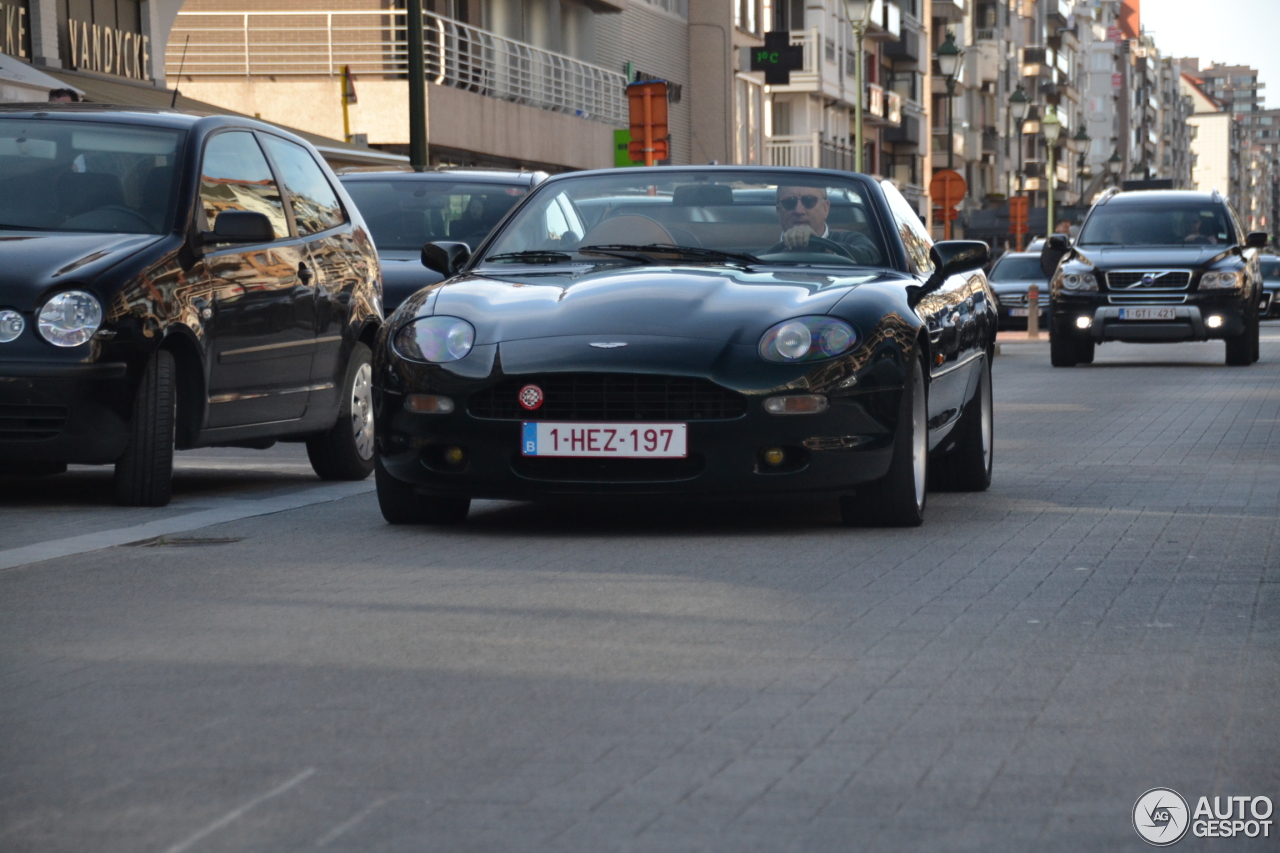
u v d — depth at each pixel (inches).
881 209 481.7
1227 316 1259.8
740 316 418.6
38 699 259.1
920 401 438.6
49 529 438.6
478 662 281.3
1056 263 1358.3
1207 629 307.3
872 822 200.5
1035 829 198.1
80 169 507.2
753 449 408.8
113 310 465.4
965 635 301.6
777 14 3388.3
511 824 199.9
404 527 442.3
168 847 192.5
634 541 413.7
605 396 409.7
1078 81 7411.4
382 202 796.6
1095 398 947.3
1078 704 254.2
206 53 1851.6
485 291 439.5
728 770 221.1
